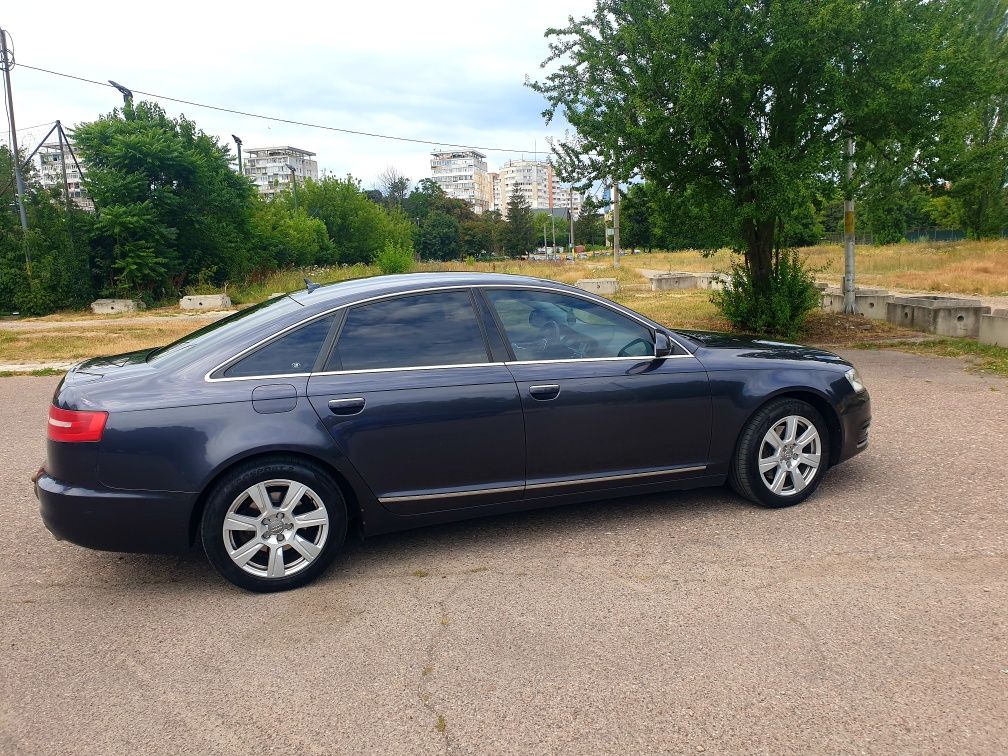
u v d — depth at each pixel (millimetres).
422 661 3012
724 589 3527
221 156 29125
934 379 8531
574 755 2424
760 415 4445
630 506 4695
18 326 19391
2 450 6594
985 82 9719
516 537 4262
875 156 11094
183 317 21297
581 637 3150
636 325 4355
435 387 3842
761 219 10648
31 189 25672
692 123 9969
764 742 2453
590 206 12688
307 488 3658
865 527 4203
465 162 184250
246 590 3711
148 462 3461
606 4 11219
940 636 3051
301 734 2576
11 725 2656
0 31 23031
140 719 2682
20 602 3658
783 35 9422
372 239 60219
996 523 4191
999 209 39875
